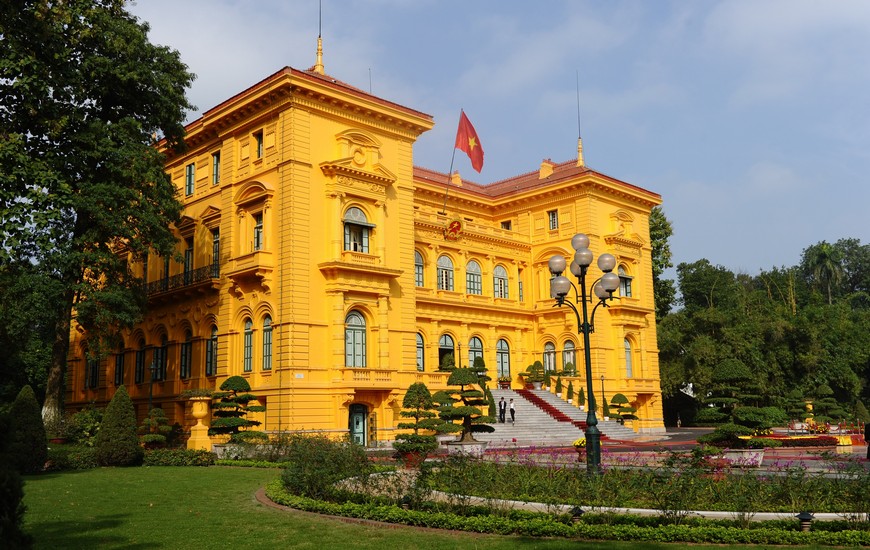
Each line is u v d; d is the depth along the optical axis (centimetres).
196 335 4047
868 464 2364
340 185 3650
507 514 1315
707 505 1336
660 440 4369
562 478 1549
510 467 1636
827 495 1372
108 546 1180
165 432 3412
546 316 5206
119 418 2619
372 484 1586
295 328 3400
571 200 5156
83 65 2997
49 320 3050
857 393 6188
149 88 3319
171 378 4219
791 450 3225
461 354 4831
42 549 1153
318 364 3466
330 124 3728
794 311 7412
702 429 5906
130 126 3183
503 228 5569
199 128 4116
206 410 3188
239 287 3719
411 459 1908
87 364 5012
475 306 4916
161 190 3353
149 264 4544
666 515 1223
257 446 2842
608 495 1423
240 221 3822
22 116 2675
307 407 3362
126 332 4628
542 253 5259
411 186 4069
